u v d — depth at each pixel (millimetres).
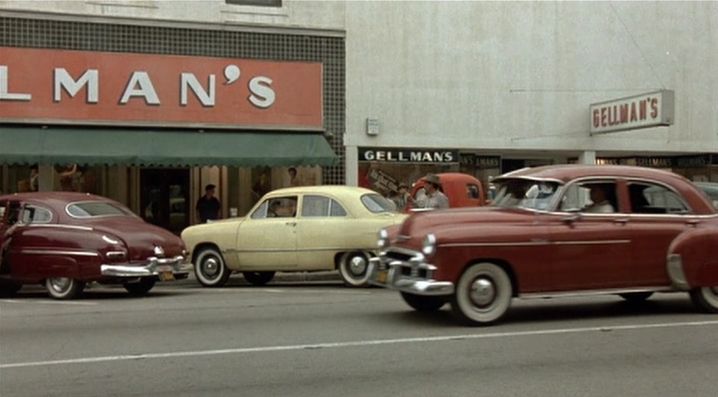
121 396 6543
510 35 20703
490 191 10750
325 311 10836
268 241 14148
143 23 18266
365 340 8664
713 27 22203
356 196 14008
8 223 13062
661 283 9992
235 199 19922
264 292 13500
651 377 7082
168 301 12195
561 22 21062
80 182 18891
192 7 18625
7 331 9430
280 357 7891
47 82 17719
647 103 18656
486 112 20516
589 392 6582
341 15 19656
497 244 9352
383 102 19875
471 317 9391
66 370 7430
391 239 10000
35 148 16922
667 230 10016
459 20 20359
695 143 22000
